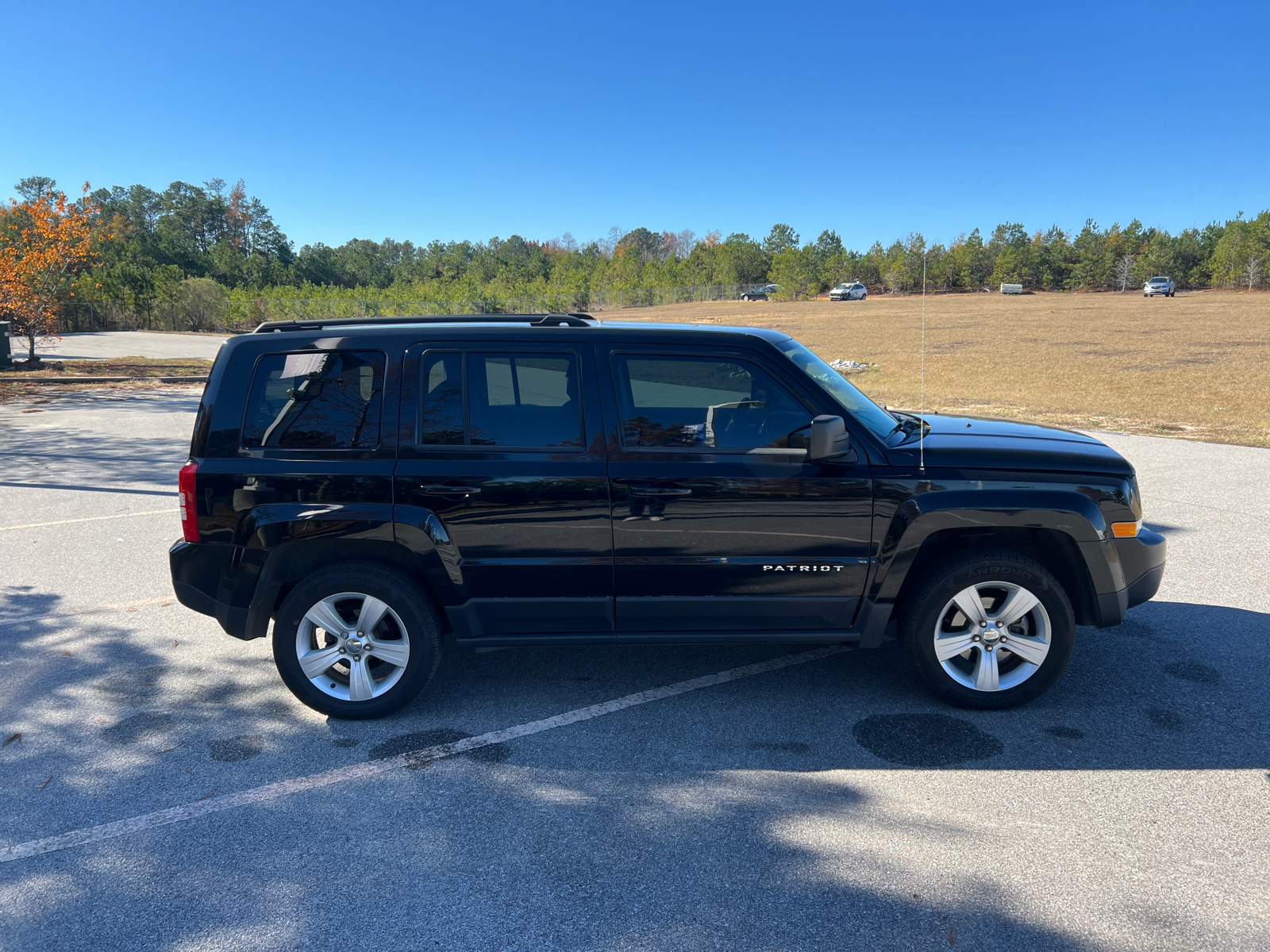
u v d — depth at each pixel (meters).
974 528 4.02
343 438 3.97
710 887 2.83
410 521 3.89
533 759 3.72
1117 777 3.51
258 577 4.00
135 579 6.30
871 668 4.68
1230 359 23.52
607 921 2.67
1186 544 6.90
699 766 3.64
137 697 4.39
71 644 5.10
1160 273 82.50
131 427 13.48
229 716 4.17
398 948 2.57
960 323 41.94
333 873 2.94
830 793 3.41
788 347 4.41
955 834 3.12
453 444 3.95
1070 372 21.48
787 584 4.00
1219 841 3.06
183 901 2.80
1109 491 3.95
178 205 132.38
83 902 2.80
